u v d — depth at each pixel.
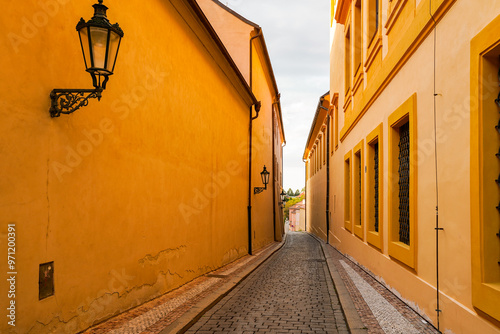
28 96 3.65
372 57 8.73
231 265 11.54
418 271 5.59
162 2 6.86
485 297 3.56
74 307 4.38
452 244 4.37
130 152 5.67
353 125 11.75
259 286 8.53
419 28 5.38
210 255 10.02
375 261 8.49
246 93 14.23
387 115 7.45
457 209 4.24
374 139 8.61
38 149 3.77
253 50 17.53
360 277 8.87
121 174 5.41
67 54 4.19
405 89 6.28
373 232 8.79
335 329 5.26
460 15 4.18
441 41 4.72
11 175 3.45
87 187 4.59
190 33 8.31
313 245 21.59
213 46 9.71
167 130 7.09
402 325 5.02
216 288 7.71
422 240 5.44
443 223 4.63
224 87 11.47
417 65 5.68
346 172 13.92
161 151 6.82
